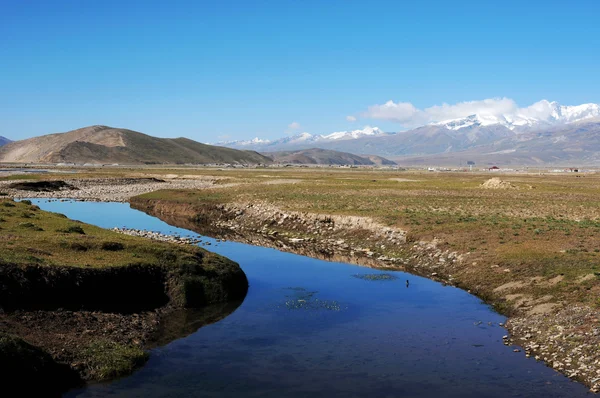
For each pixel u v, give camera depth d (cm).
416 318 3203
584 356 2434
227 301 3588
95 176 17375
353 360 2494
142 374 2323
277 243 6166
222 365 2428
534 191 10694
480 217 6359
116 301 3138
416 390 2155
